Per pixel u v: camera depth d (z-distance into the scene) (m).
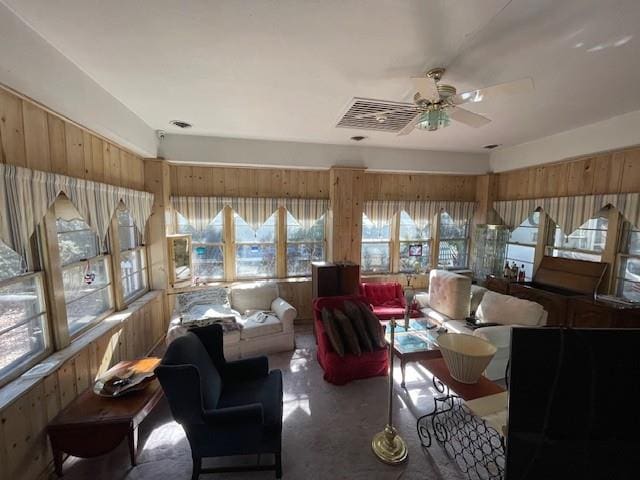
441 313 3.79
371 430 2.25
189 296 3.62
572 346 0.84
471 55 1.86
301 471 1.90
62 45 1.80
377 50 1.82
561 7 1.41
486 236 4.76
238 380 2.26
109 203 2.67
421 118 2.04
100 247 2.75
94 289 2.64
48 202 1.92
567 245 3.91
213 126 3.40
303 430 2.25
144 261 3.69
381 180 4.80
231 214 4.33
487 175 4.80
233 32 1.65
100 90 2.33
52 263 2.04
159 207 3.73
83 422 1.80
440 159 4.63
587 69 2.01
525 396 0.85
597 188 3.42
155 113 2.98
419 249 5.06
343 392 2.73
